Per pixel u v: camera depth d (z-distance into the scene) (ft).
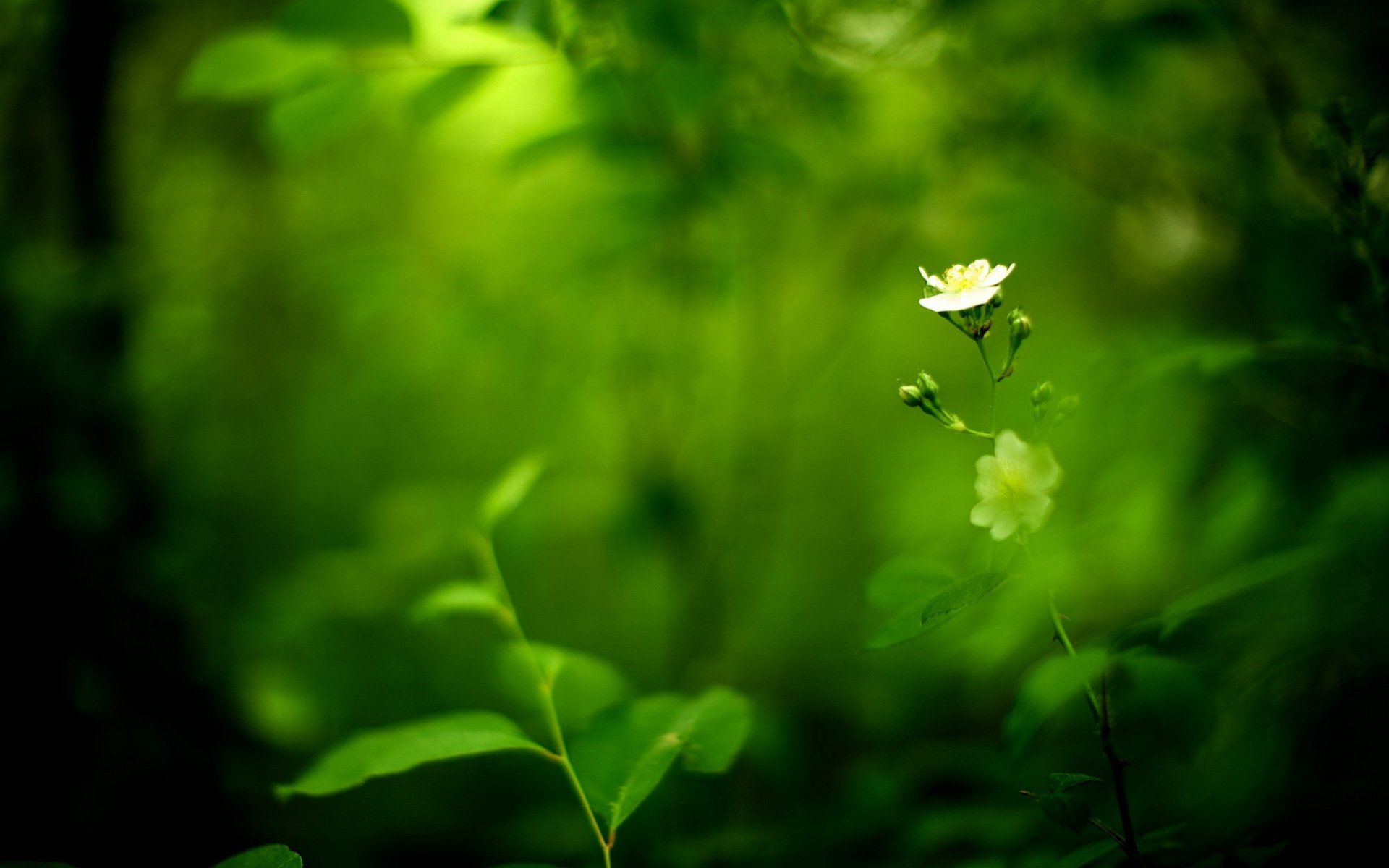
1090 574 2.63
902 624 2.20
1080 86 2.82
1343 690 2.38
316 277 3.53
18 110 3.34
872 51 2.84
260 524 5.03
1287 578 2.35
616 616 5.54
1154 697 2.17
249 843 3.15
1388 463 2.24
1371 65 2.70
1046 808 2.20
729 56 2.77
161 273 3.71
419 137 3.53
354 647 4.23
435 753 2.32
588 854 3.11
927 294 2.30
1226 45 2.83
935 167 3.19
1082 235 3.47
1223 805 2.39
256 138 4.09
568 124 2.74
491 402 5.53
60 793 2.78
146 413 3.58
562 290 3.47
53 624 2.85
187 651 3.14
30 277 2.94
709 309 3.77
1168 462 2.58
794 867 2.74
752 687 4.68
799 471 5.58
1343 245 2.43
